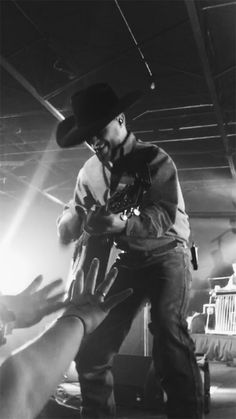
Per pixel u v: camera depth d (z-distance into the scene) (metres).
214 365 7.07
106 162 2.50
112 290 2.43
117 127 2.43
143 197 2.32
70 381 4.29
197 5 5.56
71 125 2.73
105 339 2.37
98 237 2.44
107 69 7.12
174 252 2.40
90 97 2.43
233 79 7.01
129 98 2.34
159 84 7.42
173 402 2.22
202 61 6.13
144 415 3.19
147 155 2.41
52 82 7.32
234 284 7.79
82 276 0.75
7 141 9.36
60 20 6.12
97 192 2.61
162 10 5.90
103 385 2.38
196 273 11.09
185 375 2.22
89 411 2.36
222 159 9.95
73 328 0.67
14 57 6.74
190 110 8.17
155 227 2.20
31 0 5.77
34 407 0.62
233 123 8.41
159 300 2.31
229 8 5.82
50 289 0.77
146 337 4.32
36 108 8.11
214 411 3.40
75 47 6.64
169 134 8.96
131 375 3.50
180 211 2.49
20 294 0.76
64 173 10.84
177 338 2.26
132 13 5.97
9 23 6.23
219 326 7.61
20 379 0.60
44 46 6.63
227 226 11.23
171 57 6.79
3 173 10.39
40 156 9.97
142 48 6.61
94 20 6.11
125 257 2.45
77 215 2.62
